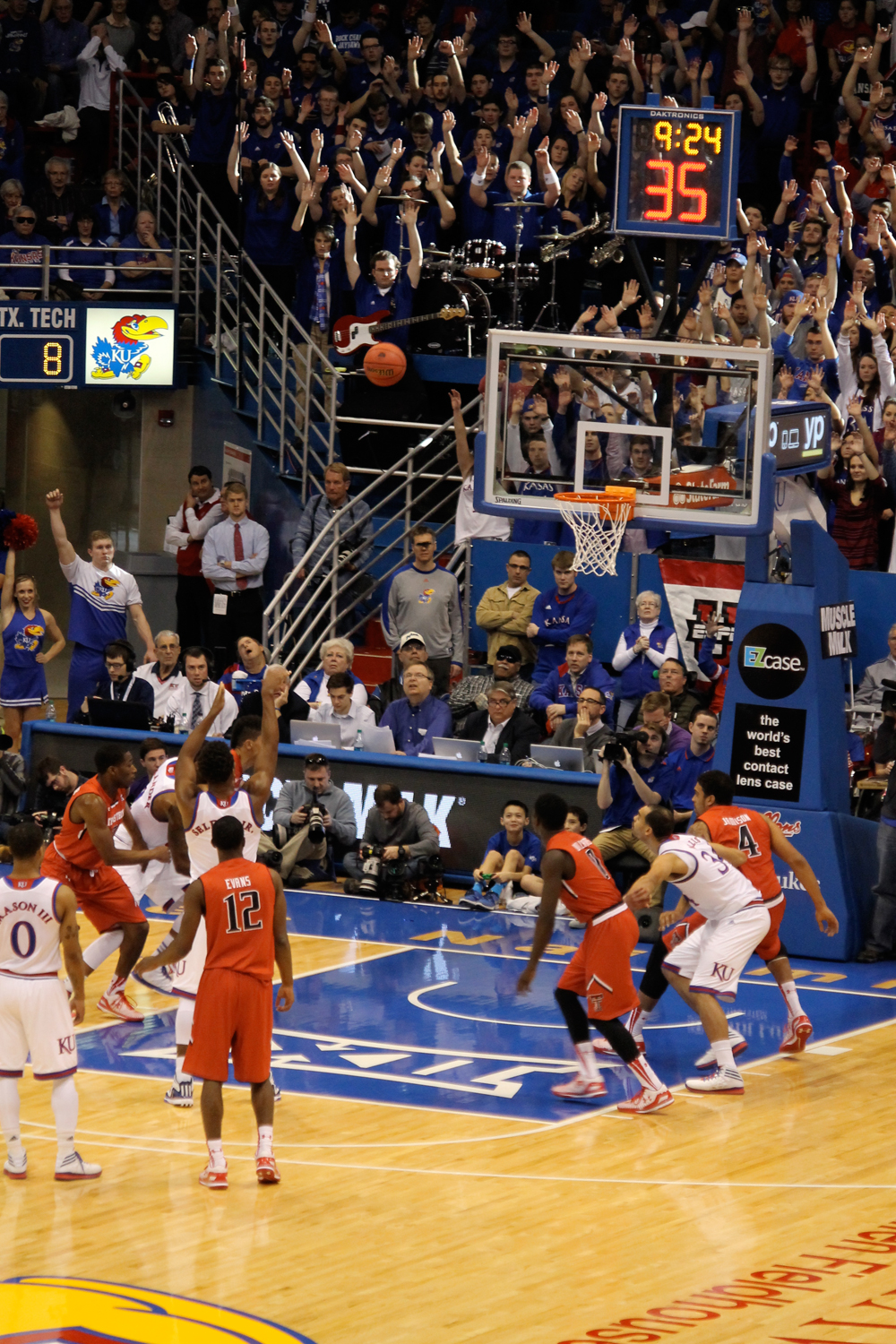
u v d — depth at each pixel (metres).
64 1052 16.77
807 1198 16.39
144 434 41.28
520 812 28.64
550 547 33.44
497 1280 14.33
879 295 37.22
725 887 20.05
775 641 26.08
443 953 25.89
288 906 28.73
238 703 32.03
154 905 28.80
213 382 40.31
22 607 34.88
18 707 35.06
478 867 29.44
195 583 37.84
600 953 19.06
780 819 26.17
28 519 34.97
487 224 38.34
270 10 45.00
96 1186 16.64
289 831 29.95
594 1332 13.23
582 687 30.88
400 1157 17.61
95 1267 14.59
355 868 29.70
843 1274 14.43
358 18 43.69
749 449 24.48
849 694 31.20
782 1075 20.59
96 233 41.44
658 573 32.22
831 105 41.41
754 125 40.72
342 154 38.31
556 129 40.03
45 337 39.38
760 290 32.72
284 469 38.66
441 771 29.66
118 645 32.25
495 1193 16.53
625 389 24.89
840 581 26.67
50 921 16.73
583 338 24.95
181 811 19.58
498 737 30.12
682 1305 13.79
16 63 44.50
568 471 25.17
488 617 32.31
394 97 41.50
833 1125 18.69
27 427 43.19
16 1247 15.02
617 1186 16.72
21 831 16.91
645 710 27.58
